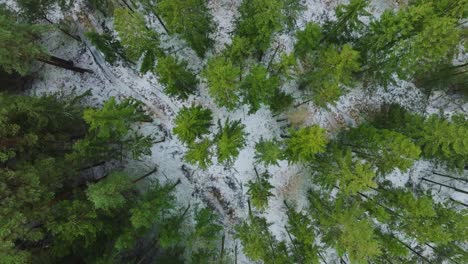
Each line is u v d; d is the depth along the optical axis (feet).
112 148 63.87
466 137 53.42
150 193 60.54
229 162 72.49
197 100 73.41
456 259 64.80
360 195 62.85
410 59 54.70
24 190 47.93
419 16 49.49
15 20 58.18
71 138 65.41
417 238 56.49
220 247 72.74
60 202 54.13
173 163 73.41
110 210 58.29
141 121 69.31
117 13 49.32
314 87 63.62
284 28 70.49
